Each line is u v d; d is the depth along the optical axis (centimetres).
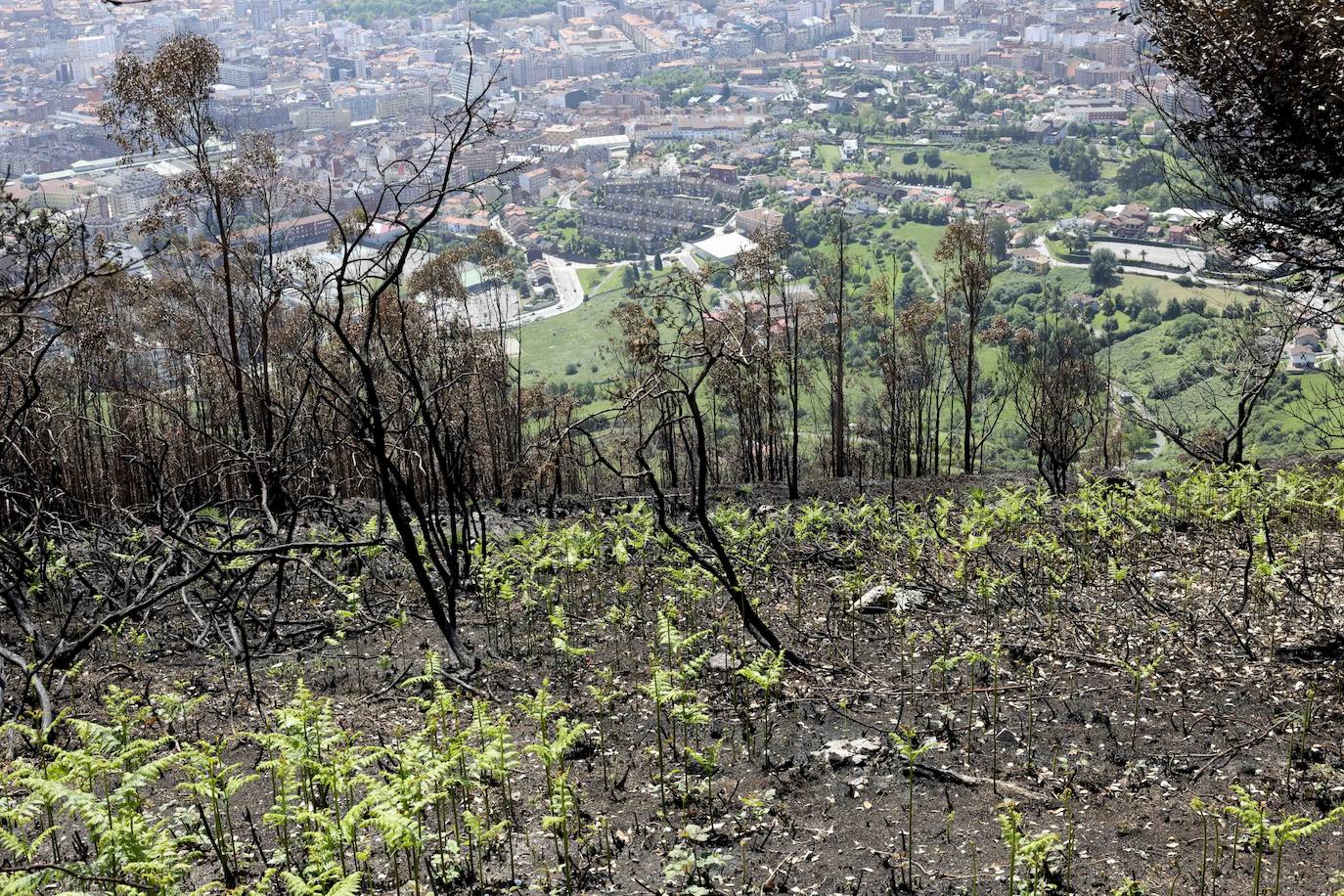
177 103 2545
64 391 2322
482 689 1077
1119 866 731
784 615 1281
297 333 2398
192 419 2697
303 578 1490
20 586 1298
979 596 1290
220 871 733
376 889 713
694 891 705
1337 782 813
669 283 1795
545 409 2998
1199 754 877
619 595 1366
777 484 2508
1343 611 1149
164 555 1358
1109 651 1105
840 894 709
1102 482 1816
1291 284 1256
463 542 1476
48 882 655
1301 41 1039
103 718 990
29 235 1239
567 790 750
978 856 748
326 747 827
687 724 936
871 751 898
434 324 2545
